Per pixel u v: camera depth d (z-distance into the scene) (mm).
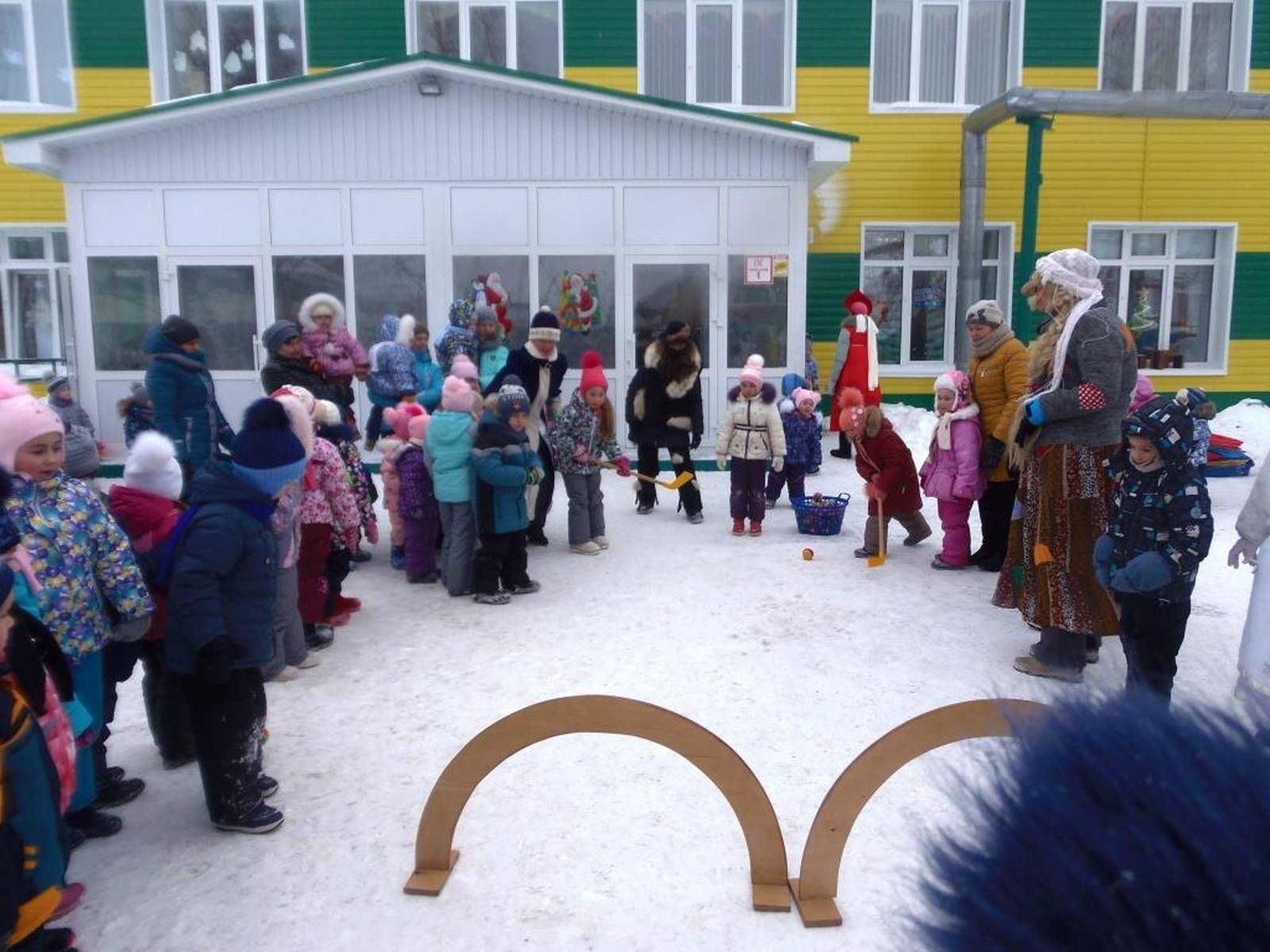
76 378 10078
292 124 9945
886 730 3939
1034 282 4418
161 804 3457
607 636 5117
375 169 10055
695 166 10109
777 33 13305
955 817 473
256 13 13047
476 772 2951
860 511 8305
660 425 7957
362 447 10297
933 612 5445
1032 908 408
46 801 2303
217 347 10180
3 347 13469
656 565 6543
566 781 3559
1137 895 381
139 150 9898
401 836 3207
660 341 7930
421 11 13078
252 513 3125
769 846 2846
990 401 5988
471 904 2834
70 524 2891
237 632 3088
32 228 13172
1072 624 4160
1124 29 13422
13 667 2307
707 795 3455
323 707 4246
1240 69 13438
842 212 13414
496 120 10023
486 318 8688
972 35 13461
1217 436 9922
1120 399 4164
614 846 3131
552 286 10250
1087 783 424
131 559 3062
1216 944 366
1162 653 3596
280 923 2752
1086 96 11305
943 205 13422
